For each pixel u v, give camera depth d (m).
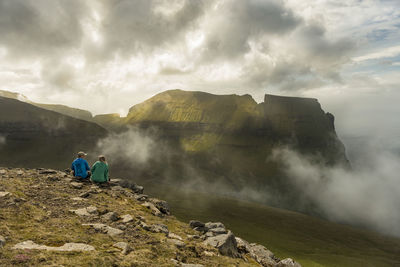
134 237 8.56
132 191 17.17
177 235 10.66
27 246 6.11
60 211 9.75
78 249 6.45
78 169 16.23
